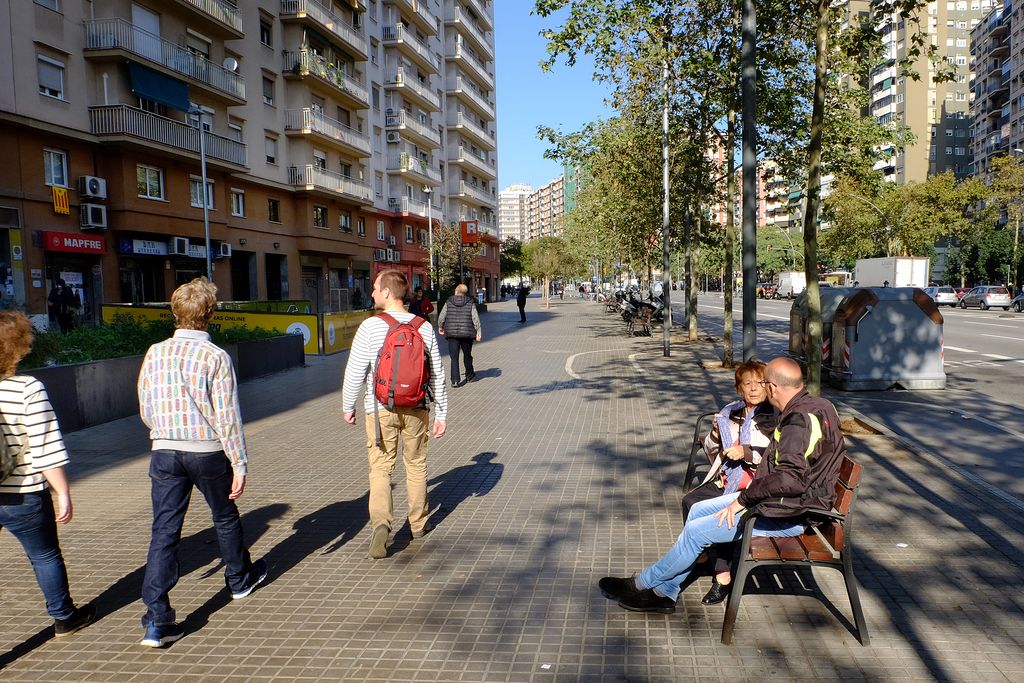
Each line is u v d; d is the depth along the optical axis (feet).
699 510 12.78
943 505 18.01
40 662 11.23
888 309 38.06
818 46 25.96
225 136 98.07
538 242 289.74
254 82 107.14
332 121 124.98
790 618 12.18
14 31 67.31
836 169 50.49
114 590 13.99
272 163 113.39
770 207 376.48
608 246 116.37
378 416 15.31
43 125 69.87
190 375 11.90
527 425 29.60
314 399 38.86
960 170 311.88
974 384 39.93
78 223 75.25
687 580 13.83
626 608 12.62
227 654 11.34
